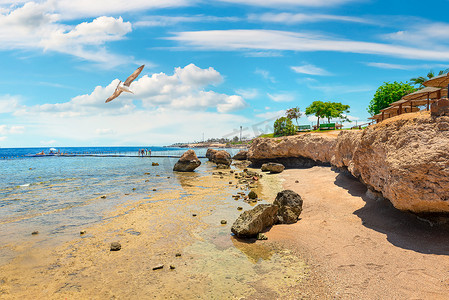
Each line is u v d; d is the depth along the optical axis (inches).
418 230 418.9
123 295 298.5
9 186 1052.5
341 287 301.7
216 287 313.0
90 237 480.1
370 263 349.4
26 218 597.3
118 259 390.6
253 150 1830.7
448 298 264.5
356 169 701.3
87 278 336.5
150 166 2018.9
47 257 396.8
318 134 1553.9
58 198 810.2
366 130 582.6
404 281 301.3
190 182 1155.9
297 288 306.5
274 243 444.1
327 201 681.0
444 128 385.1
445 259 332.8
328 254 388.2
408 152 405.1
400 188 402.9
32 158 3316.9
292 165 1657.2
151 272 351.3
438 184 370.6
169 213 635.5
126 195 855.7
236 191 927.0
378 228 462.6
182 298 291.3
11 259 389.7
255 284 318.3
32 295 298.5
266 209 511.2
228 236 482.0
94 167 1943.9
